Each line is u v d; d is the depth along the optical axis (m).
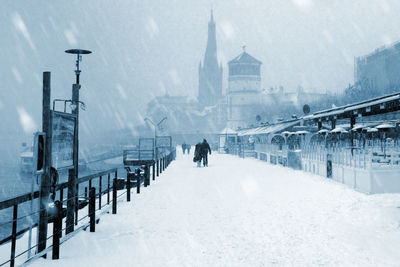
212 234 7.67
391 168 13.52
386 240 6.95
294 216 9.34
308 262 5.79
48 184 6.09
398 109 13.64
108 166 76.56
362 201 11.45
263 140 38.19
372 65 88.19
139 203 11.73
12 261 5.45
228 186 15.92
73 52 8.08
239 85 135.38
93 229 7.95
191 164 31.95
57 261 5.93
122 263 5.86
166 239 7.32
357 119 25.42
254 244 6.87
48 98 6.10
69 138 7.32
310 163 21.98
